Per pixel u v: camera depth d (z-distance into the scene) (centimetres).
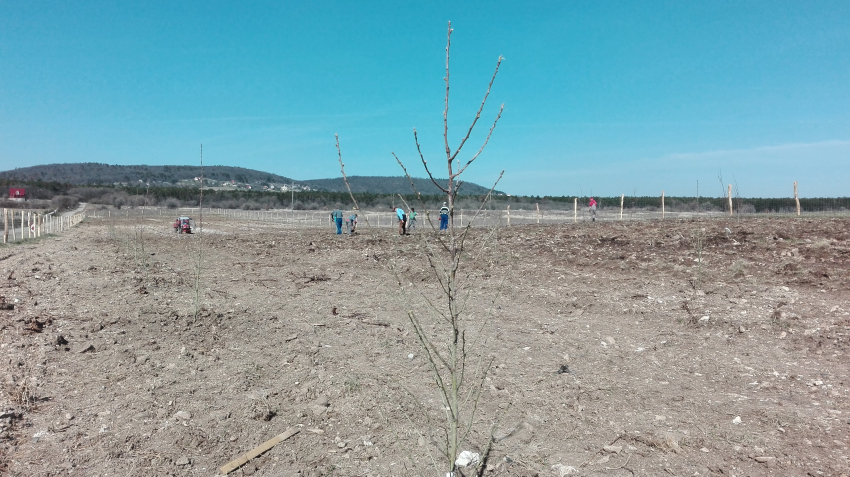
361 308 933
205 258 1648
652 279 1066
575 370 621
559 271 1207
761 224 1534
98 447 428
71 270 1292
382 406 522
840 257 1050
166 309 866
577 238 1592
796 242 1206
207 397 535
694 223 1733
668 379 591
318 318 859
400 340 738
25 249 1914
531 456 429
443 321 843
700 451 428
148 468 404
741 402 519
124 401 516
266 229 3394
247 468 412
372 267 1396
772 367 607
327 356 672
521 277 1172
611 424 482
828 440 430
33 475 383
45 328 734
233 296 1015
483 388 564
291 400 537
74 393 530
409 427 479
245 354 675
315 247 1905
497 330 789
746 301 856
